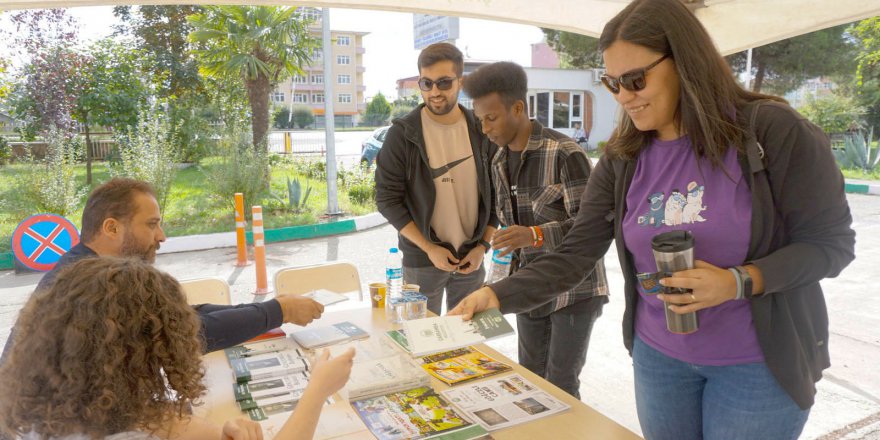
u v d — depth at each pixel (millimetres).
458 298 3545
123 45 14672
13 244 6766
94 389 1141
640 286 1771
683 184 1579
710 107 1462
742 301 1545
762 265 1408
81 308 1159
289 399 1838
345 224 9227
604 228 1947
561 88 23812
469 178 3342
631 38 1471
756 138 1454
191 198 11578
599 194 1914
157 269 1321
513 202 2799
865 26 16688
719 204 1509
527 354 2797
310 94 74938
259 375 2006
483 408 1770
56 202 9133
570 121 24500
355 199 11703
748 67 16984
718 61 1493
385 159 3354
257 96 12117
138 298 1208
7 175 10938
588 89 24203
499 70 2527
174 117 15484
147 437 1224
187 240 8047
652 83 1489
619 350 4348
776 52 19062
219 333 1997
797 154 1415
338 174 13516
